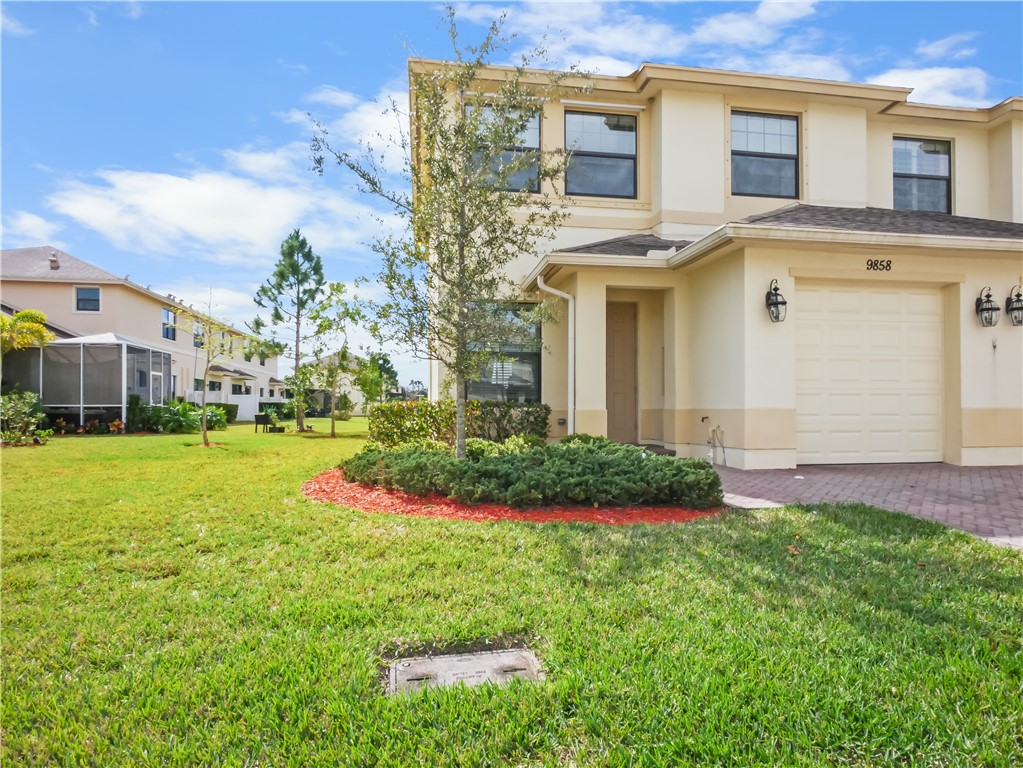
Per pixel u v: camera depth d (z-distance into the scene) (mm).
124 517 5895
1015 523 5715
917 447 10141
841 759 2172
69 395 20297
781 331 9484
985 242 9430
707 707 2467
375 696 2588
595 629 3186
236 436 19641
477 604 3570
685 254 10062
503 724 2383
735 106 12648
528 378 12484
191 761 2191
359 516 5883
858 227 9641
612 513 6016
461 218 7340
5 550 4746
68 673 2838
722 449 10047
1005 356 10062
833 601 3590
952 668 2740
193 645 3051
